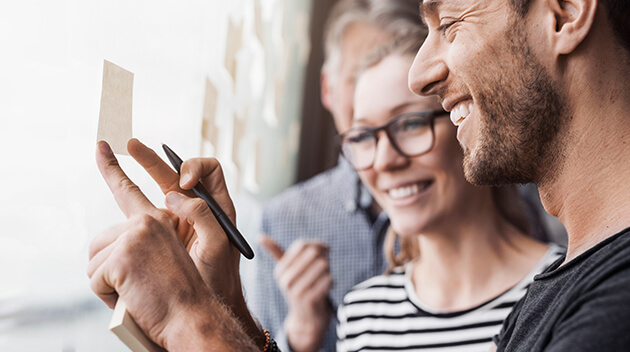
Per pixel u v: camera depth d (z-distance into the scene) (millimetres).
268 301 1995
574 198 632
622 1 590
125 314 567
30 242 811
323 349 1797
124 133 663
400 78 1254
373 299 1354
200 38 1253
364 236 1932
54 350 835
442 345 1211
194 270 608
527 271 1214
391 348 1266
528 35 625
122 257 568
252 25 1650
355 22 1835
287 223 2008
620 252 511
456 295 1248
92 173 912
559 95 621
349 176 1969
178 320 568
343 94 1916
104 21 924
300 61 2240
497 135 658
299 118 2248
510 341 641
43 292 826
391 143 1252
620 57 599
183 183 706
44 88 833
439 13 704
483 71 653
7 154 784
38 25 820
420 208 1241
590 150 613
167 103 1108
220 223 712
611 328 441
